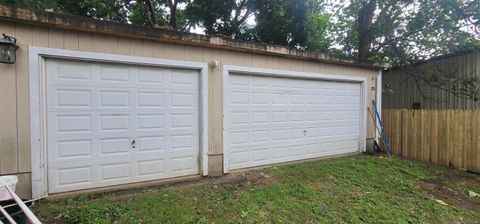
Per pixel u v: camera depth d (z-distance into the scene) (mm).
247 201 4359
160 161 5191
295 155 6984
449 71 9172
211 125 5625
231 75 5941
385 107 11383
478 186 5902
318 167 6418
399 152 8516
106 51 4566
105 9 11906
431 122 7730
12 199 3072
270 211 4125
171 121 5289
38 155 4113
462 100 8750
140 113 4980
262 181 5367
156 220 3627
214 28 13273
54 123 4305
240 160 6098
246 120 6168
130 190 4758
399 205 4730
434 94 9586
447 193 5484
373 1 11570
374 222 4078
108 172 4723
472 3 8852
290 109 6871
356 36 13719
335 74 7559
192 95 5496
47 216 3607
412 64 10109
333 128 7738
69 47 4293
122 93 4812
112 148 4750
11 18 3811
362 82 8234
